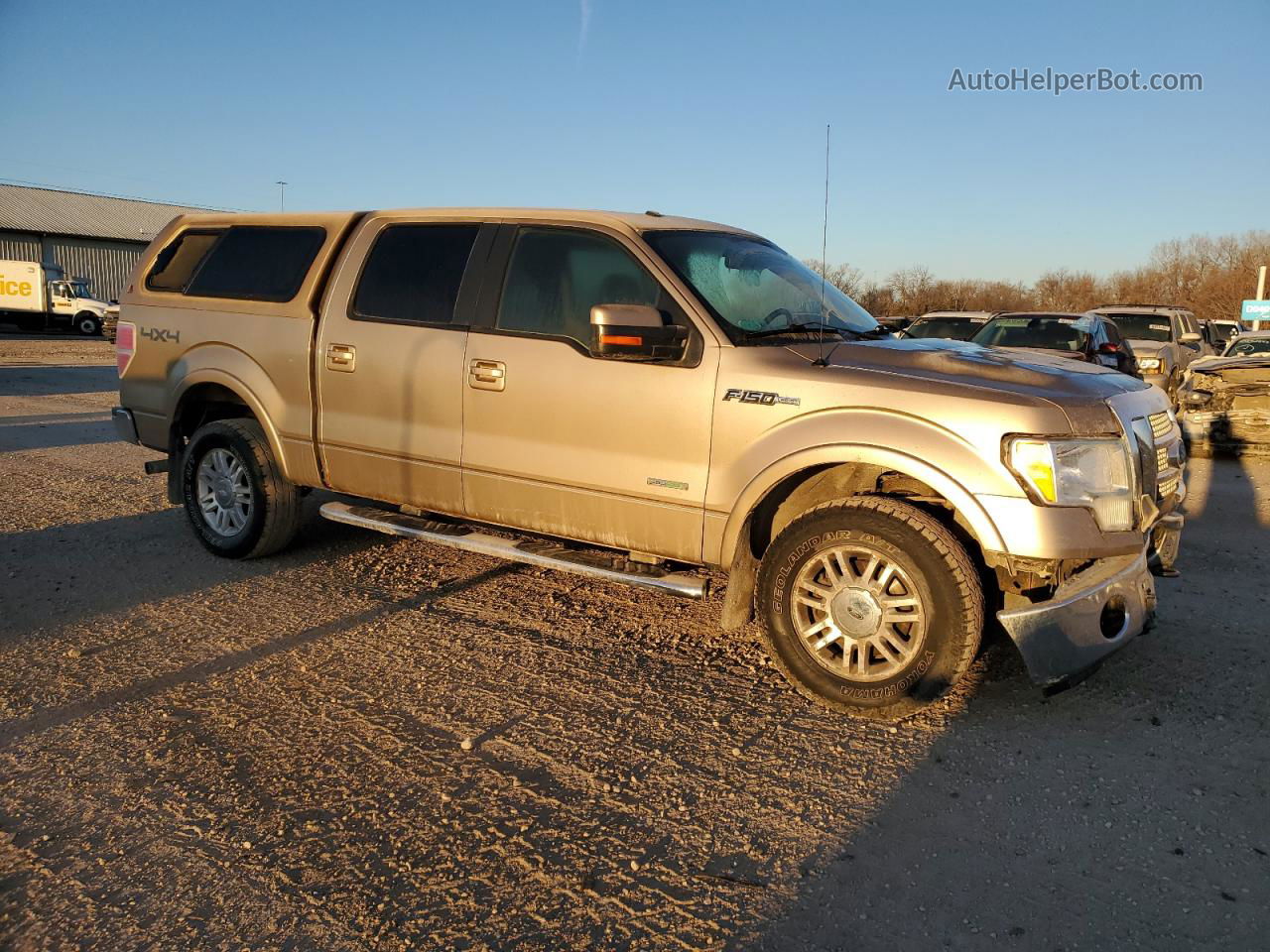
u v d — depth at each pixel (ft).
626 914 8.46
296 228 18.25
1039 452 11.39
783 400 12.74
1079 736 11.99
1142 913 8.56
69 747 11.27
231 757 11.10
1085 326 37.14
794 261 16.99
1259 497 27.37
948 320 45.60
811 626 12.75
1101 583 11.66
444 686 13.21
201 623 15.38
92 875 8.89
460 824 9.83
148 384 19.65
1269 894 8.82
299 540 19.74
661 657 14.46
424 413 15.88
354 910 8.45
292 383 17.47
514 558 14.98
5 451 31.96
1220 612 16.60
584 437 14.29
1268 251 164.96
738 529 13.19
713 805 10.30
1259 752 11.59
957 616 11.62
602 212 15.14
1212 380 35.29
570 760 11.25
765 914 8.49
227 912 8.39
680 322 13.71
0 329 130.62
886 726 12.24
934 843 9.65
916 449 11.85
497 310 15.31
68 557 18.89
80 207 185.26
